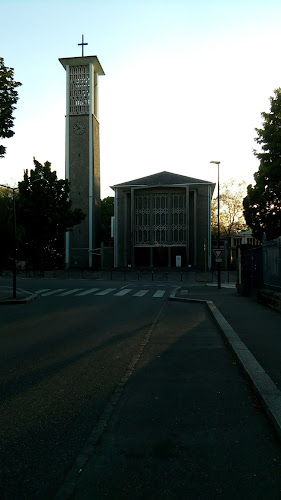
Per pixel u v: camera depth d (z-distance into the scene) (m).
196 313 16.41
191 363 7.92
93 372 7.25
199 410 5.25
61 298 23.62
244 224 72.50
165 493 3.32
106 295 25.47
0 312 17.25
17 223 28.42
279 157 32.19
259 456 3.95
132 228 58.34
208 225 58.88
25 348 9.41
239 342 9.18
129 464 3.79
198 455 3.98
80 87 64.31
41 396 5.86
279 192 32.31
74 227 63.03
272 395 5.37
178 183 59.16
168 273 50.97
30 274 53.47
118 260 60.62
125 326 12.92
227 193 72.56
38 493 3.31
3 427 4.69
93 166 64.06
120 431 4.58
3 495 3.29
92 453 4.02
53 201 48.06
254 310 15.73
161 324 13.38
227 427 4.68
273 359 7.61
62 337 10.89
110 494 3.31
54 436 4.43
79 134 63.66
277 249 16.19
